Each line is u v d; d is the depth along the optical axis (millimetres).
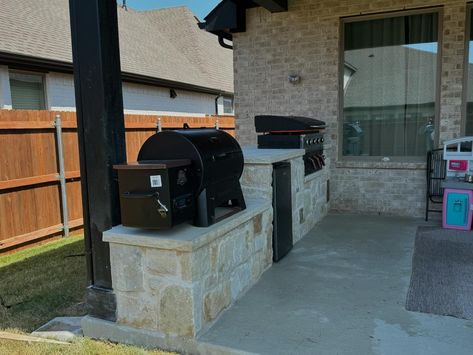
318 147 5020
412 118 5199
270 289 3020
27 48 7715
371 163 5355
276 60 5703
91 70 2445
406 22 5086
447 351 2137
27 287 3584
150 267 2383
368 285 3045
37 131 5008
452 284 3006
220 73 14758
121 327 2520
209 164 2484
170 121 7445
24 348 2500
